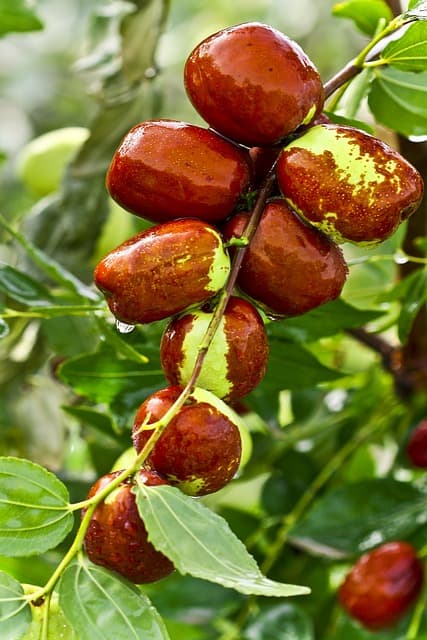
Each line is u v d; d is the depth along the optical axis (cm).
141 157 44
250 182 45
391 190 44
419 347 65
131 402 57
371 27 56
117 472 44
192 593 65
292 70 44
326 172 44
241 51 44
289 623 63
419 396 68
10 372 66
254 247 44
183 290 43
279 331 56
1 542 43
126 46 66
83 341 62
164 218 45
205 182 44
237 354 43
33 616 43
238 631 64
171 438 43
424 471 69
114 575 43
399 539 64
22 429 66
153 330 56
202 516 42
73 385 56
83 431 66
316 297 44
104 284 44
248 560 42
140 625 43
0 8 67
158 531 42
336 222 44
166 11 66
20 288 56
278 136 44
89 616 42
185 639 69
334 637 64
